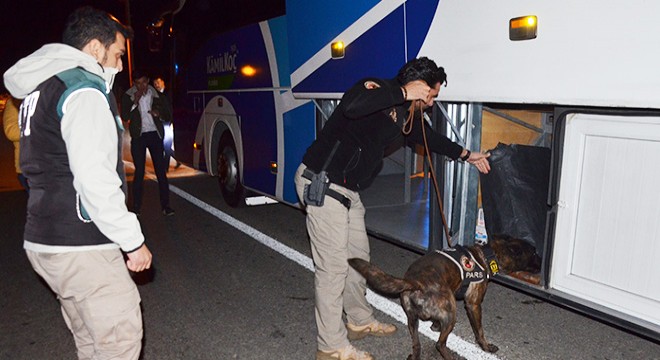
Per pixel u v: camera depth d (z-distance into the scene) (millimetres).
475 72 3459
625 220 3043
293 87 5223
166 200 7230
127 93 6777
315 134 5383
